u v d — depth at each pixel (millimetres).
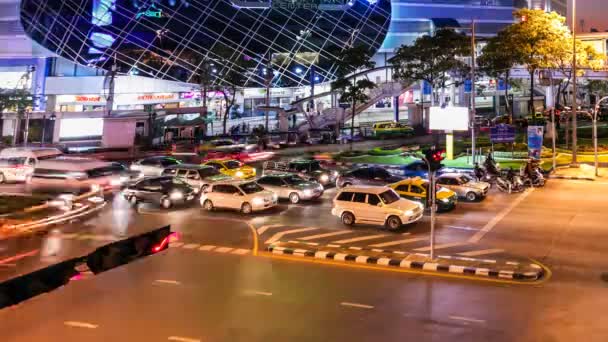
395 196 19281
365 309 9844
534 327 8742
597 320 9008
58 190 26781
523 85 70875
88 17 65125
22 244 15492
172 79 65188
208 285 11617
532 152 30531
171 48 65438
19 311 9891
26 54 71688
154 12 66750
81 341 8414
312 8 72188
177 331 8812
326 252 14422
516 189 25969
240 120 73438
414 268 12953
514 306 9875
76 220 19906
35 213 19297
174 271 12852
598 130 51031
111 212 22281
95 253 7336
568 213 20000
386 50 79000
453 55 47844
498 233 16984
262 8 70688
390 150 44531
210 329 8883
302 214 21625
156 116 55875
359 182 26797
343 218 19266
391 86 61219
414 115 64562
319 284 11617
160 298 10680
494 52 43750
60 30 64312
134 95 71688
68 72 73312
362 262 13609
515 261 13133
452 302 10195
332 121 61125
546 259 13523
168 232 8688
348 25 72625
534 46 39094
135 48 64875
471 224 18625
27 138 58344
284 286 11484
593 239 15664
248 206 21766
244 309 9930
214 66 64438
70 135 57875
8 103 62250
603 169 31906
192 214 21891
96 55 64375
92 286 11539
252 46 67625
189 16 67625
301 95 73000
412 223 19156
